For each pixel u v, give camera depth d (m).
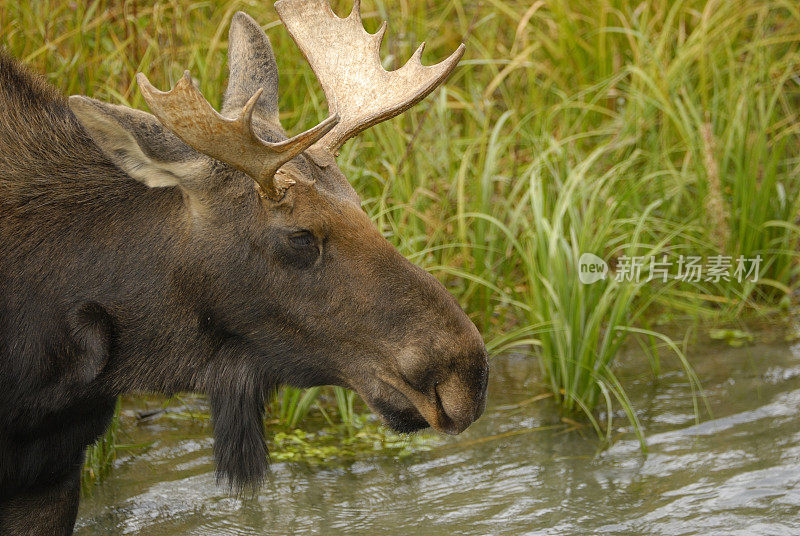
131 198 8.32
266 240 8.06
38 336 8.23
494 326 14.45
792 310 15.38
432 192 15.23
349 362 8.29
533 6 17.11
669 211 15.85
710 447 11.91
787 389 13.23
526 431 12.40
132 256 8.24
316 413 12.91
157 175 7.95
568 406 12.88
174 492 11.02
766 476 11.18
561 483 11.23
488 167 14.52
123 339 8.34
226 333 8.41
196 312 8.31
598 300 13.27
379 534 10.30
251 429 8.82
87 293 8.24
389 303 8.06
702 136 15.41
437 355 8.03
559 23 18.08
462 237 14.06
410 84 8.85
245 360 8.51
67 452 8.77
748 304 15.39
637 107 16.41
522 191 15.44
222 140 7.53
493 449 12.02
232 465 8.90
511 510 10.69
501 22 18.86
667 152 16.16
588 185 14.98
